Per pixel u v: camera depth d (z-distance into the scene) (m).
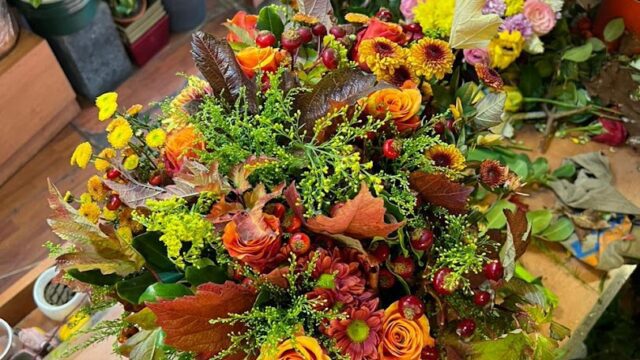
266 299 0.57
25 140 1.27
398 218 0.59
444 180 0.60
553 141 1.05
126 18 1.33
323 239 0.59
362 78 0.61
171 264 0.63
